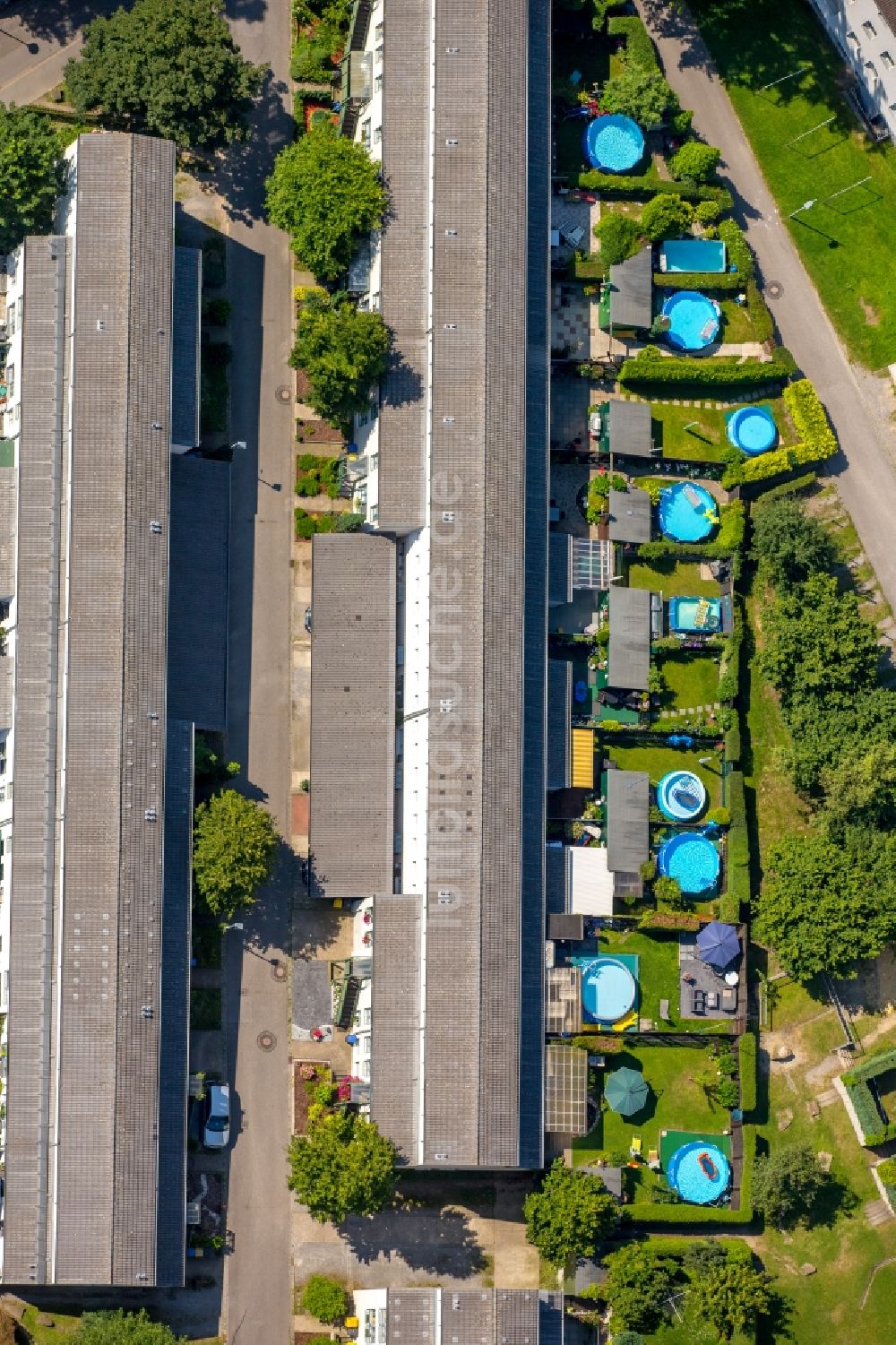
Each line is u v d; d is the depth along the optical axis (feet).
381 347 514.68
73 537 495.82
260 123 561.43
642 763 563.07
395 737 530.27
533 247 542.98
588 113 578.25
